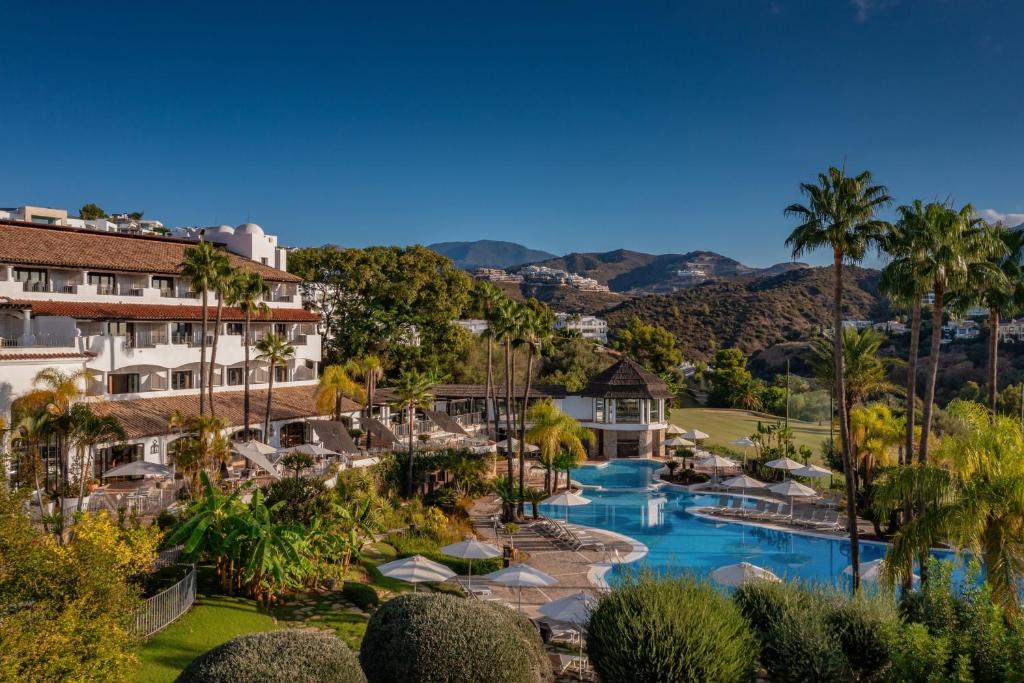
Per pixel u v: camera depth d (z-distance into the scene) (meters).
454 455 48.78
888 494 21.50
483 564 31.88
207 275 41.91
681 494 50.19
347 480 37.22
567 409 65.56
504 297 44.69
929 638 15.44
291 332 59.75
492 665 14.23
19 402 31.62
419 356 69.56
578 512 44.69
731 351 107.94
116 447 38.97
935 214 27.25
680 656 15.38
